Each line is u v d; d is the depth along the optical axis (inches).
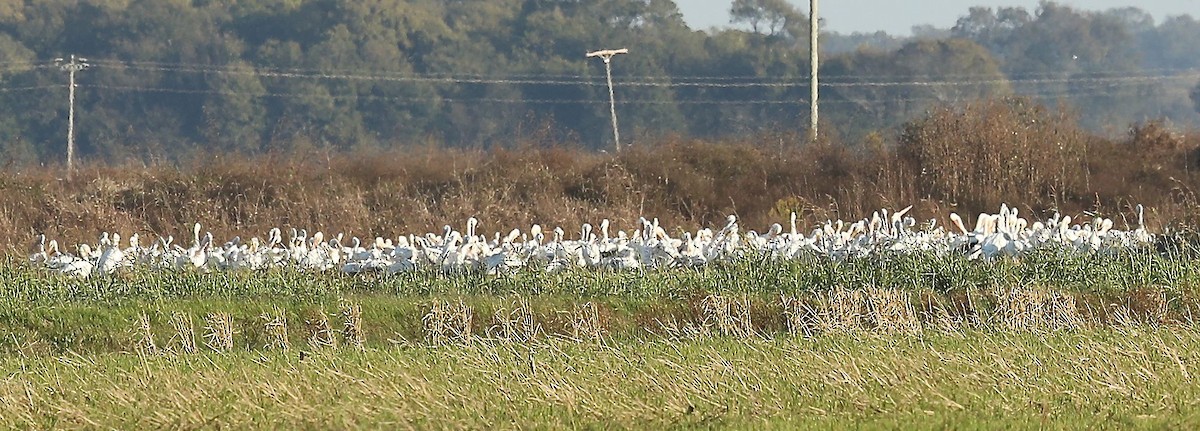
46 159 2050.9
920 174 1275.8
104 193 1258.0
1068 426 431.8
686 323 660.1
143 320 665.6
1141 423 433.4
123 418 469.1
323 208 1204.5
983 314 657.6
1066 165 1272.1
